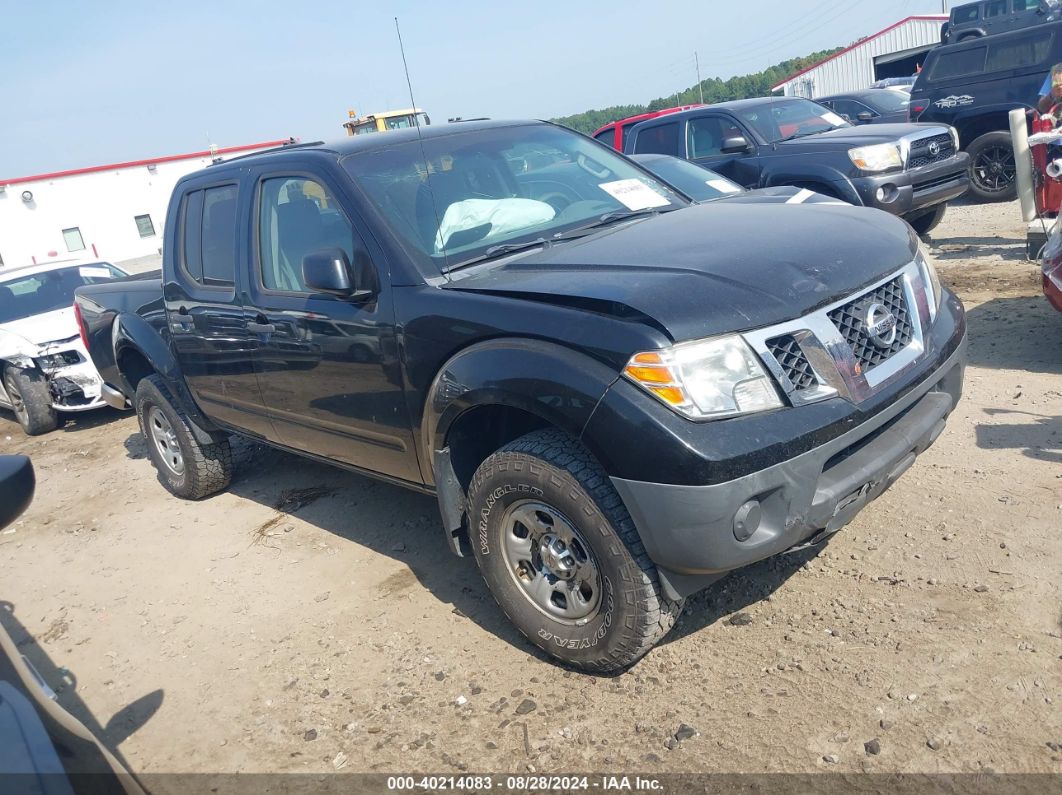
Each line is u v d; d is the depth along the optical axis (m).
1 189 29.95
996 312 6.62
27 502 2.00
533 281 3.15
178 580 4.67
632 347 2.68
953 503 3.87
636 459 2.66
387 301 3.46
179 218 4.94
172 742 3.27
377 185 3.76
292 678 3.52
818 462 2.72
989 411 4.80
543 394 2.85
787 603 3.38
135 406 6.01
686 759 2.68
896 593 3.30
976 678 2.78
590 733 2.88
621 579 2.87
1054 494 3.79
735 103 10.25
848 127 10.05
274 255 4.16
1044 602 3.09
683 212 4.04
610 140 12.67
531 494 3.04
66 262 10.07
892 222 3.59
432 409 3.29
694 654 3.19
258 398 4.48
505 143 4.32
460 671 3.36
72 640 4.23
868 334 2.96
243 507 5.54
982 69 11.87
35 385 8.48
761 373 2.72
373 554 4.50
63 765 1.65
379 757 2.96
